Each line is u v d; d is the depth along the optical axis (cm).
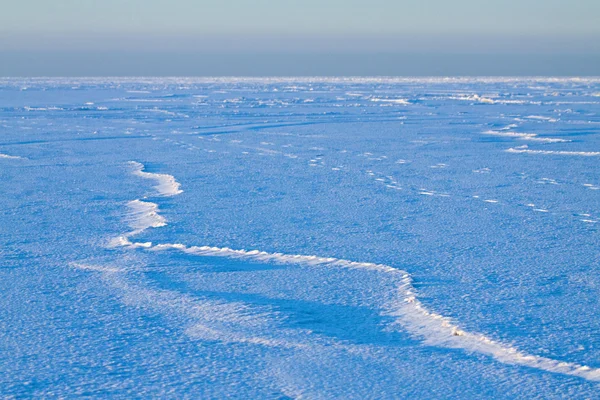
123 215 825
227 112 2970
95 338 405
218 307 469
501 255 619
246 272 564
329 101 4012
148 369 359
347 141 1792
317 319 447
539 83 9275
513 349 389
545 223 769
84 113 2883
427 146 1667
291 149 1608
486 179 1131
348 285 525
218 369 360
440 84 8806
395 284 526
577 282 530
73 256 618
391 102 3909
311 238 688
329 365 367
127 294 500
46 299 485
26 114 2800
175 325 431
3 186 1050
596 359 375
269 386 339
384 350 391
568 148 1608
